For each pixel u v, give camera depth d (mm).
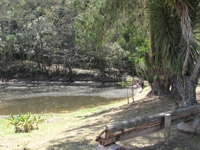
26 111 16109
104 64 35562
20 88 29594
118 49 32094
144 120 4223
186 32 5887
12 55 41250
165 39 6730
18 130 9328
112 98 21156
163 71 12867
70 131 7871
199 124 5238
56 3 34969
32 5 37344
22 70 38938
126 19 10945
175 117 4797
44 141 6520
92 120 10211
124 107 12734
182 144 4707
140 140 5266
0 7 37875
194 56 6469
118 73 35781
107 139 3809
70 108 17000
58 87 30469
